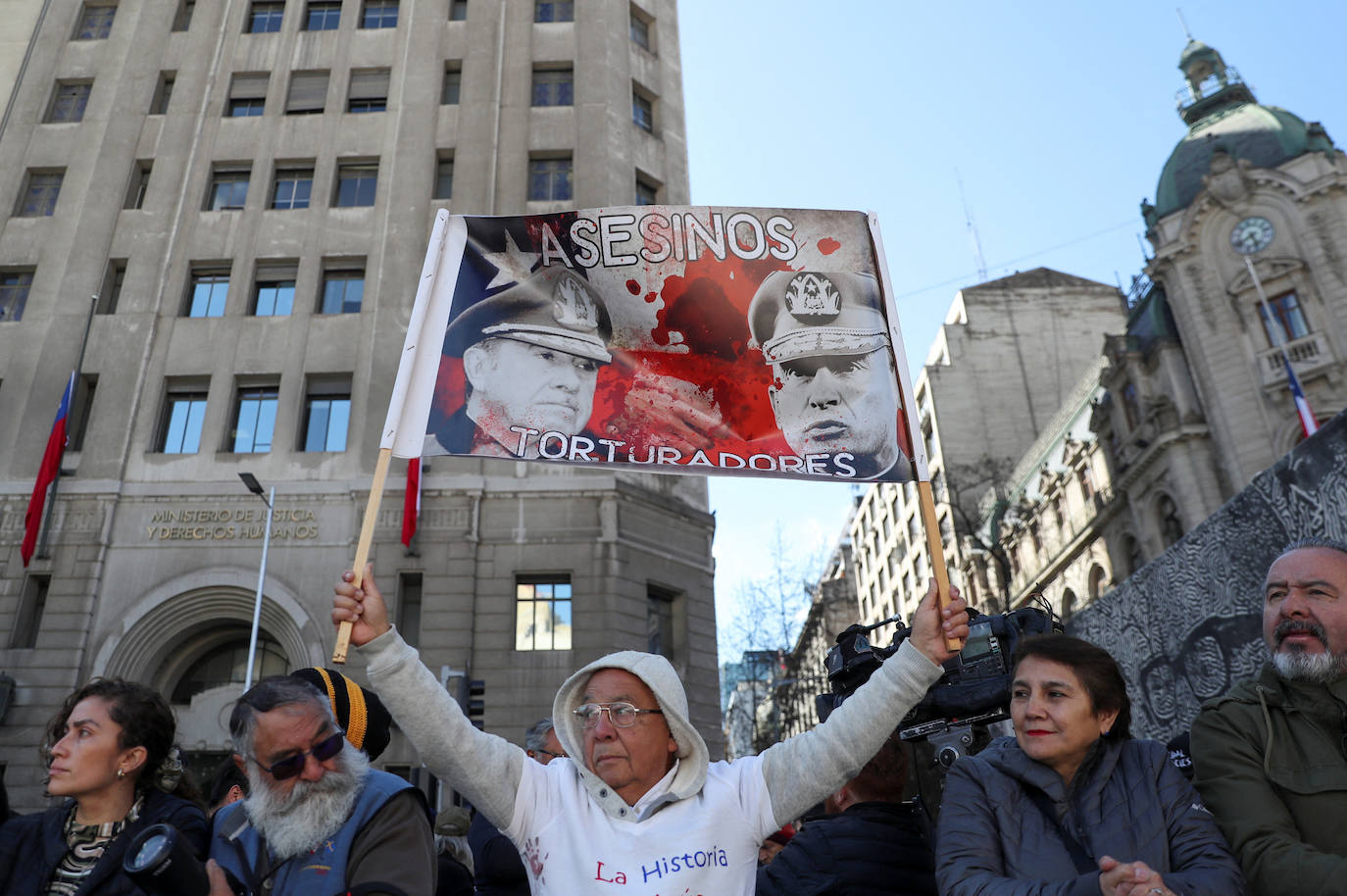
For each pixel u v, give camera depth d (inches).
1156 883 76.8
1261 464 991.6
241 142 946.1
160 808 108.1
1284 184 1048.8
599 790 100.2
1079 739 101.1
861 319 149.6
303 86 987.9
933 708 147.3
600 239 153.4
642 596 781.9
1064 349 1856.5
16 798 668.1
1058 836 98.3
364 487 774.5
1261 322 1031.0
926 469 133.9
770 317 149.7
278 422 809.5
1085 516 1291.8
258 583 726.5
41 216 913.5
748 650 1355.8
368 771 101.4
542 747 173.2
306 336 845.8
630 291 150.8
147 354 831.1
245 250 887.1
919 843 120.2
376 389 815.7
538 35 1027.3
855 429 141.9
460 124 959.0
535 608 761.6
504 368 142.8
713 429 142.4
